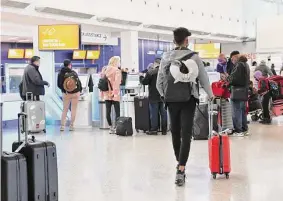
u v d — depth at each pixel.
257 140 7.29
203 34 21.03
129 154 6.21
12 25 14.96
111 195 4.09
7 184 3.06
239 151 6.26
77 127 9.74
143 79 8.13
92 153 6.34
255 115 10.24
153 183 4.50
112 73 8.49
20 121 3.56
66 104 9.23
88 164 5.53
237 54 7.88
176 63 4.19
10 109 10.44
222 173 4.64
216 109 4.92
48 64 10.70
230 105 7.72
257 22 20.09
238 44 25.48
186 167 5.23
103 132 8.88
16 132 9.17
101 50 22.02
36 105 8.80
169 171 5.05
